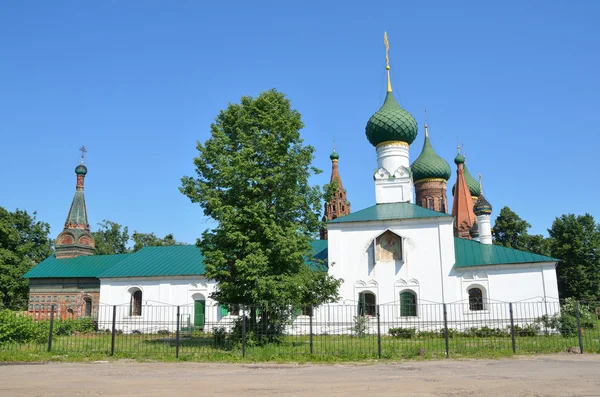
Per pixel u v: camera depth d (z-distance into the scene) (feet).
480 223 154.61
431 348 81.51
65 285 165.48
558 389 45.65
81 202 189.98
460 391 45.16
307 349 81.76
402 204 139.95
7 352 77.41
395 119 152.15
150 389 48.06
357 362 68.90
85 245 184.75
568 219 238.07
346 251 129.08
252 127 97.04
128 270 151.74
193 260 151.12
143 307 146.61
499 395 43.11
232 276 93.56
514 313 117.08
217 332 96.63
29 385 50.88
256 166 94.27
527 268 118.42
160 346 90.17
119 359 73.67
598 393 43.62
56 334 116.47
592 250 230.68
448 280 121.80
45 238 244.01
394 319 122.42
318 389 47.03
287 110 102.47
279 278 88.99
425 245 124.77
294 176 97.96
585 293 223.71
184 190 98.78
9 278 198.70
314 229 102.12
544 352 75.20
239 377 56.03
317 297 98.78
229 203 95.55
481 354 73.67
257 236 91.81
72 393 46.03
